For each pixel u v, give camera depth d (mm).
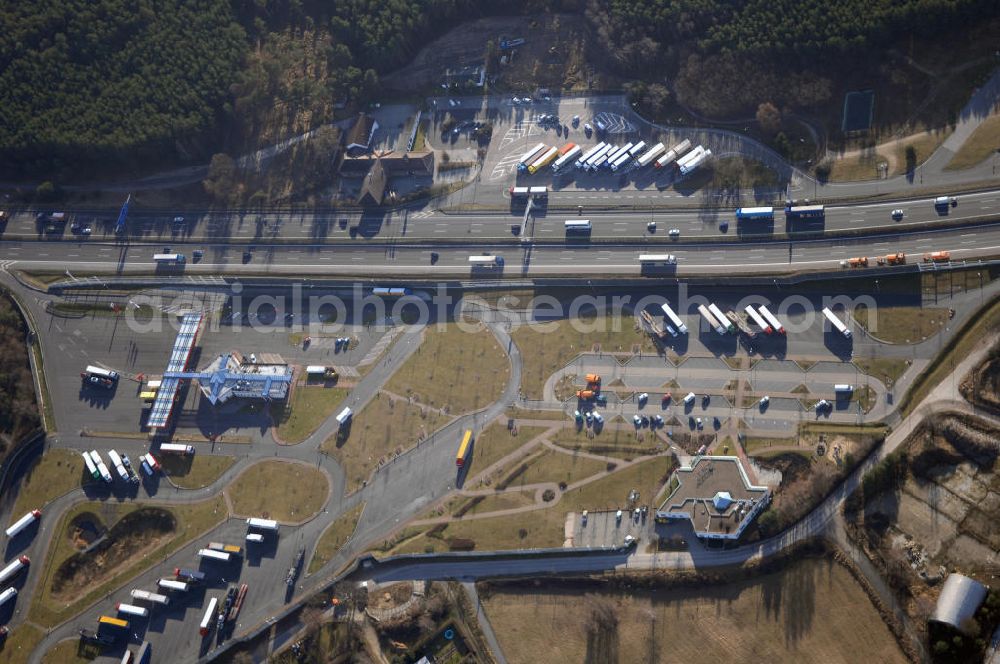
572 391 186500
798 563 159750
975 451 160375
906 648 148625
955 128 186250
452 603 169625
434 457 185250
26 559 187125
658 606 162625
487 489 179625
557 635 163875
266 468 191125
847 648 152000
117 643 177375
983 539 154250
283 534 182750
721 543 164375
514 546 172875
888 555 155750
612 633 162125
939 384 167875
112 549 190000
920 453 163750
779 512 162750
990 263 173125
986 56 186750
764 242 189875
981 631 144000
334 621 172250
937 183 183500
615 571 166125
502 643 165250
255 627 174000
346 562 177625
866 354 175000
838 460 166250
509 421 186125
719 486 168000
